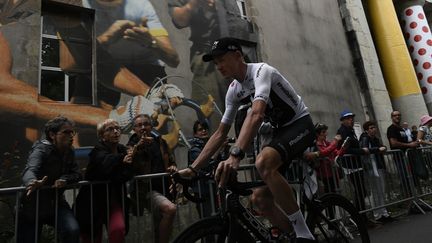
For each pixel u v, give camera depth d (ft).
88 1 19.48
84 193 10.12
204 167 7.30
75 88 18.62
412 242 13.14
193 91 22.44
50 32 18.57
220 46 7.09
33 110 16.29
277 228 7.43
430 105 42.42
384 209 18.74
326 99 31.73
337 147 18.08
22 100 16.11
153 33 21.58
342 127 19.12
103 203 10.25
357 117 34.37
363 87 36.17
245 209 6.83
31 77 16.66
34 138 16.01
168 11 22.76
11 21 16.71
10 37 16.49
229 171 5.82
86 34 19.69
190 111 21.93
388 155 20.18
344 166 17.67
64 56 18.70
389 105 37.17
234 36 26.16
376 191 18.74
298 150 7.01
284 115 7.31
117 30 20.12
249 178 13.94
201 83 23.00
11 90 15.93
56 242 9.21
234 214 6.48
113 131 10.89
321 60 33.01
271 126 7.61
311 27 33.53
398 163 20.56
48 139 10.06
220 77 24.18
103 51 19.30
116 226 9.91
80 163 16.87
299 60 30.76
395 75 39.81
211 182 12.28
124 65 19.86
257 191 7.57
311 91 30.63
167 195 11.77
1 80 15.78
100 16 19.69
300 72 30.40
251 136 6.19
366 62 36.99
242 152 6.00
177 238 6.01
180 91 21.81
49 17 18.70
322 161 16.25
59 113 16.96
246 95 7.47
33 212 9.07
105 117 18.39
